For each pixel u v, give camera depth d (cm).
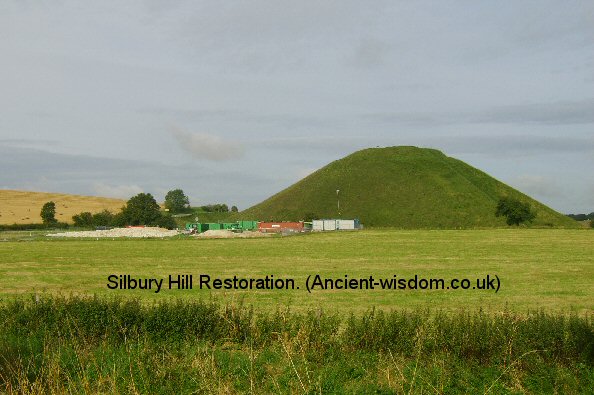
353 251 7062
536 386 1625
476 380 1641
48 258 6319
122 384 1545
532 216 14888
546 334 1834
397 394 1520
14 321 2131
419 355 1792
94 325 2073
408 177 17738
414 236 9700
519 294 3738
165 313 2112
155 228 13800
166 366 1684
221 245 8269
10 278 4600
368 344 1944
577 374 1688
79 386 1532
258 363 1752
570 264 5509
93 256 6569
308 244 8294
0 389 1462
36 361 1694
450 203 15862
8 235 11938
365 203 16538
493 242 8294
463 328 1902
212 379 1552
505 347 1792
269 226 13888
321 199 17262
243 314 2255
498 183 18438
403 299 3531
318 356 1845
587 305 3325
